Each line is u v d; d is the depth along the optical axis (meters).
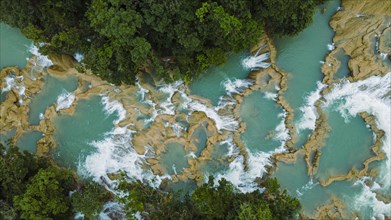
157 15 24.64
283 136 29.83
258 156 29.69
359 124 29.77
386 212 28.86
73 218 27.98
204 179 29.39
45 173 26.14
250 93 30.19
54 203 25.50
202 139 29.75
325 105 30.03
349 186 29.20
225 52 28.52
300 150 29.50
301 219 28.59
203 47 27.45
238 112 30.03
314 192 29.20
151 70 29.73
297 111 30.03
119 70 26.97
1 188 26.09
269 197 27.02
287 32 29.20
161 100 30.20
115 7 24.53
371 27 29.91
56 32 28.05
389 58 29.80
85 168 30.09
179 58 27.77
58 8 26.80
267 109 30.14
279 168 29.45
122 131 30.22
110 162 30.08
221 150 29.67
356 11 30.20
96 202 27.00
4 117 30.14
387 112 29.61
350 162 29.33
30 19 27.44
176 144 29.72
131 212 26.75
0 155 27.47
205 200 25.12
